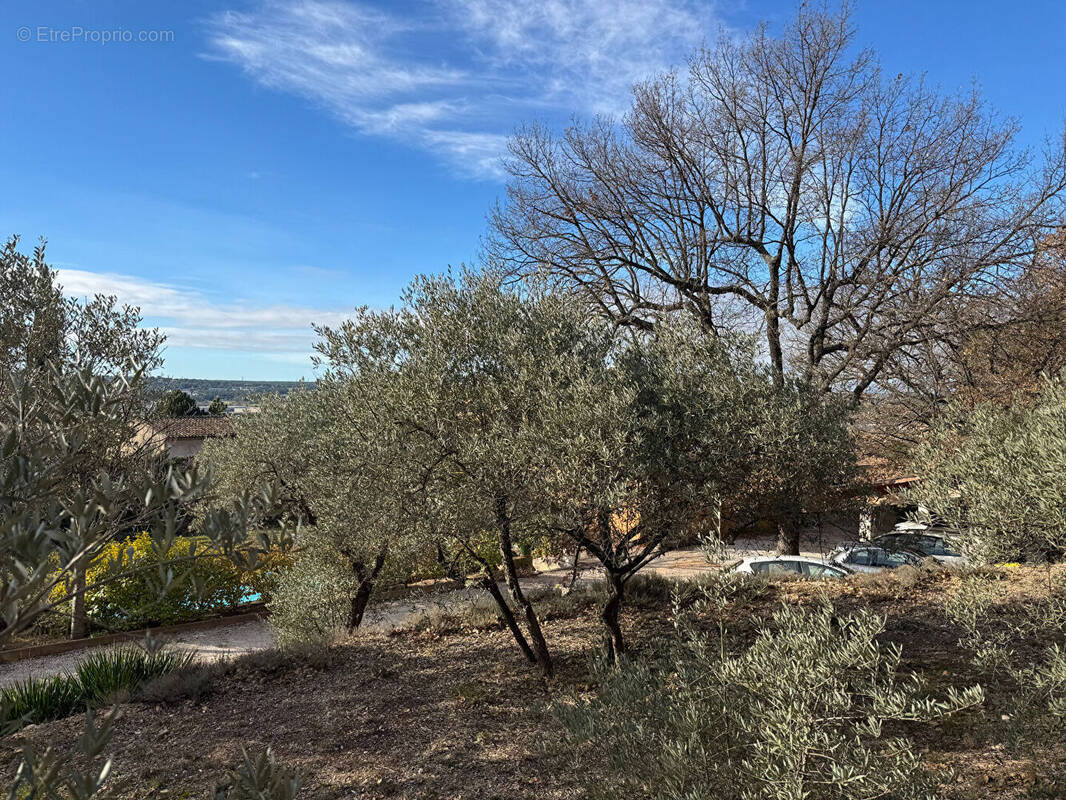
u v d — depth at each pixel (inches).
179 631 560.4
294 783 87.0
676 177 731.4
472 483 246.4
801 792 114.9
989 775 178.2
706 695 147.2
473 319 271.1
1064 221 621.0
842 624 131.0
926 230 624.4
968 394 578.6
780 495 267.0
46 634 521.0
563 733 226.8
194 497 82.9
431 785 212.7
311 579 413.4
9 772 230.1
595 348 277.6
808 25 692.1
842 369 622.5
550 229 752.3
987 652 178.2
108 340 277.0
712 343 277.7
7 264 248.1
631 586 413.7
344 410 304.2
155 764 238.8
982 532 172.9
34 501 81.3
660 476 245.9
